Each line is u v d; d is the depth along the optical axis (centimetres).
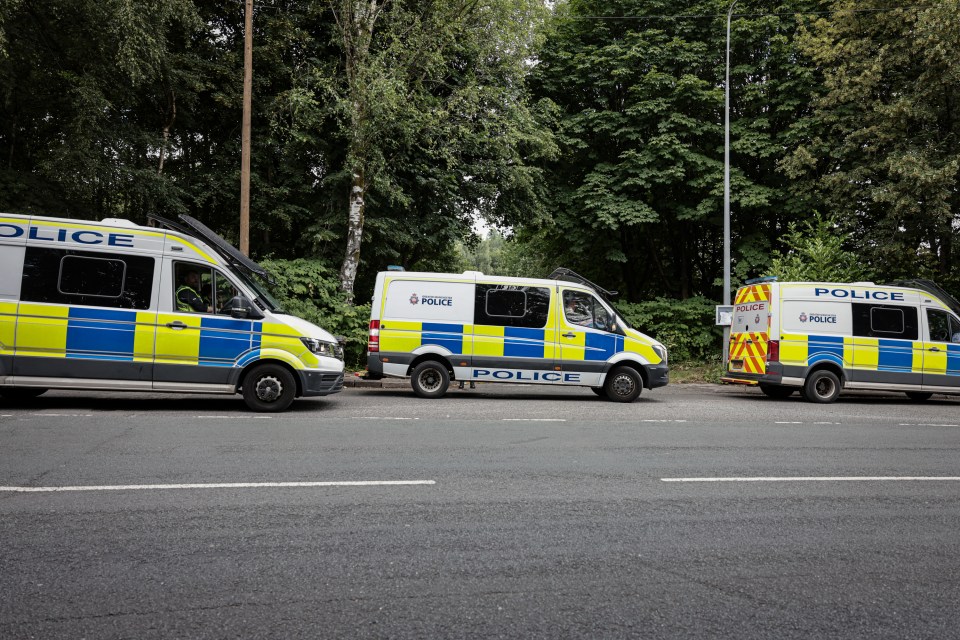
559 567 347
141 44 1310
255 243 1809
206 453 602
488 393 1284
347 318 1548
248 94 1338
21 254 849
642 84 1900
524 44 1612
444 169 1753
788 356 1291
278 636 263
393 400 1094
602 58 1897
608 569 346
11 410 830
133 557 345
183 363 876
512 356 1159
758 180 2050
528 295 1174
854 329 1307
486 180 1811
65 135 1381
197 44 1630
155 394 1045
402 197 1562
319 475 533
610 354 1176
